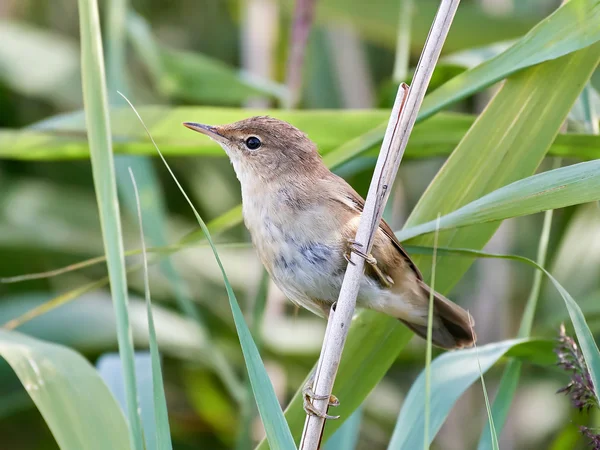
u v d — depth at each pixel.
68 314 10.19
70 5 13.86
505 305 10.95
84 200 12.84
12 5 13.45
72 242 11.96
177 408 12.10
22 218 12.06
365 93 11.84
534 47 6.03
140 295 11.68
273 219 6.80
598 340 9.71
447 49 10.84
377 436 11.40
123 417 5.82
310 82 12.20
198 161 13.32
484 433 6.24
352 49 11.89
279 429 4.82
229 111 7.50
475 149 6.26
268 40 11.71
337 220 6.65
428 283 6.58
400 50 8.07
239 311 4.90
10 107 12.72
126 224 12.56
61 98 12.44
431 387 6.07
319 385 5.45
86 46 5.12
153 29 13.91
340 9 10.70
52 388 5.82
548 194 5.38
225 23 14.04
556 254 9.94
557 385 11.14
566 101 6.10
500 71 6.12
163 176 13.00
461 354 6.27
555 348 5.81
